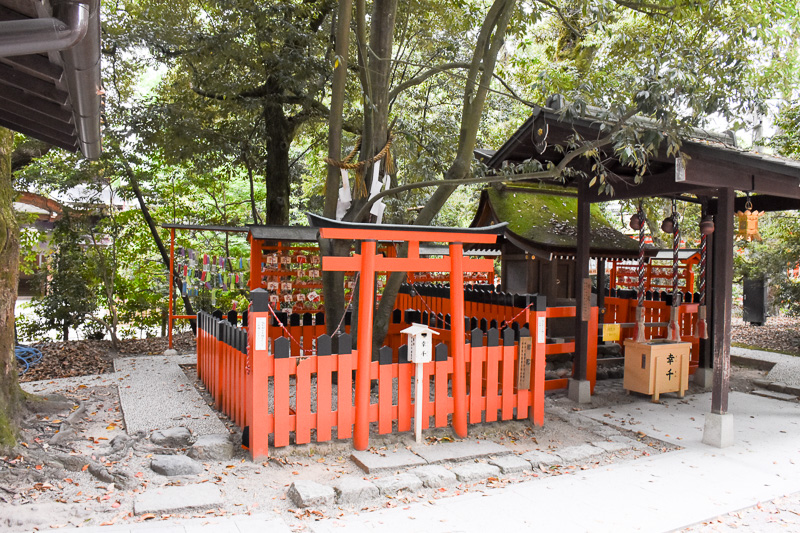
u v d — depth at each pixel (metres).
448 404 5.59
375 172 7.08
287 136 11.70
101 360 9.14
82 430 5.25
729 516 3.95
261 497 4.09
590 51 12.26
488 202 9.65
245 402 5.19
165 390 6.76
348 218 7.10
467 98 6.88
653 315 9.52
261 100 10.80
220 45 9.99
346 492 4.05
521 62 11.75
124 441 4.85
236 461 4.76
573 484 4.49
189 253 10.16
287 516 3.79
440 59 11.37
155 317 11.88
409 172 12.66
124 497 3.94
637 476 4.70
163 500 3.80
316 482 4.39
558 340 8.70
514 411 6.36
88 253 10.66
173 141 10.36
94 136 4.19
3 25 2.32
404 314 8.23
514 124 13.70
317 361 5.02
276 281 9.53
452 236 5.54
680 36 7.07
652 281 11.62
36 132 4.76
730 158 5.29
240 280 11.60
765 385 8.43
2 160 5.09
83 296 10.34
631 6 6.91
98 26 2.67
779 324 14.24
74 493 3.97
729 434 5.63
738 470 4.90
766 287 13.92
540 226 8.88
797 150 10.76
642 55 6.24
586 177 7.35
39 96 3.86
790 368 9.05
